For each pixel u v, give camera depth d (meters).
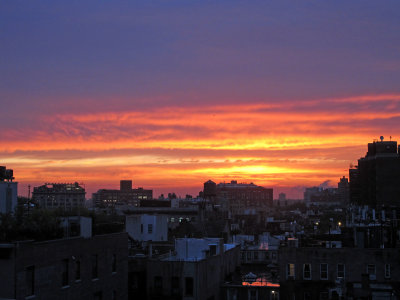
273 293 84.62
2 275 44.31
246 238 170.12
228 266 97.69
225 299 86.31
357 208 187.25
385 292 69.12
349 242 99.25
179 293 74.81
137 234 115.19
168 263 75.69
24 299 45.22
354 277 81.69
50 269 49.34
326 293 81.56
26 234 51.38
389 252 81.38
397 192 191.50
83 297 55.06
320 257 83.19
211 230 161.38
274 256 136.75
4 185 60.78
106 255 60.94
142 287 76.25
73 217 56.72
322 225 193.00
